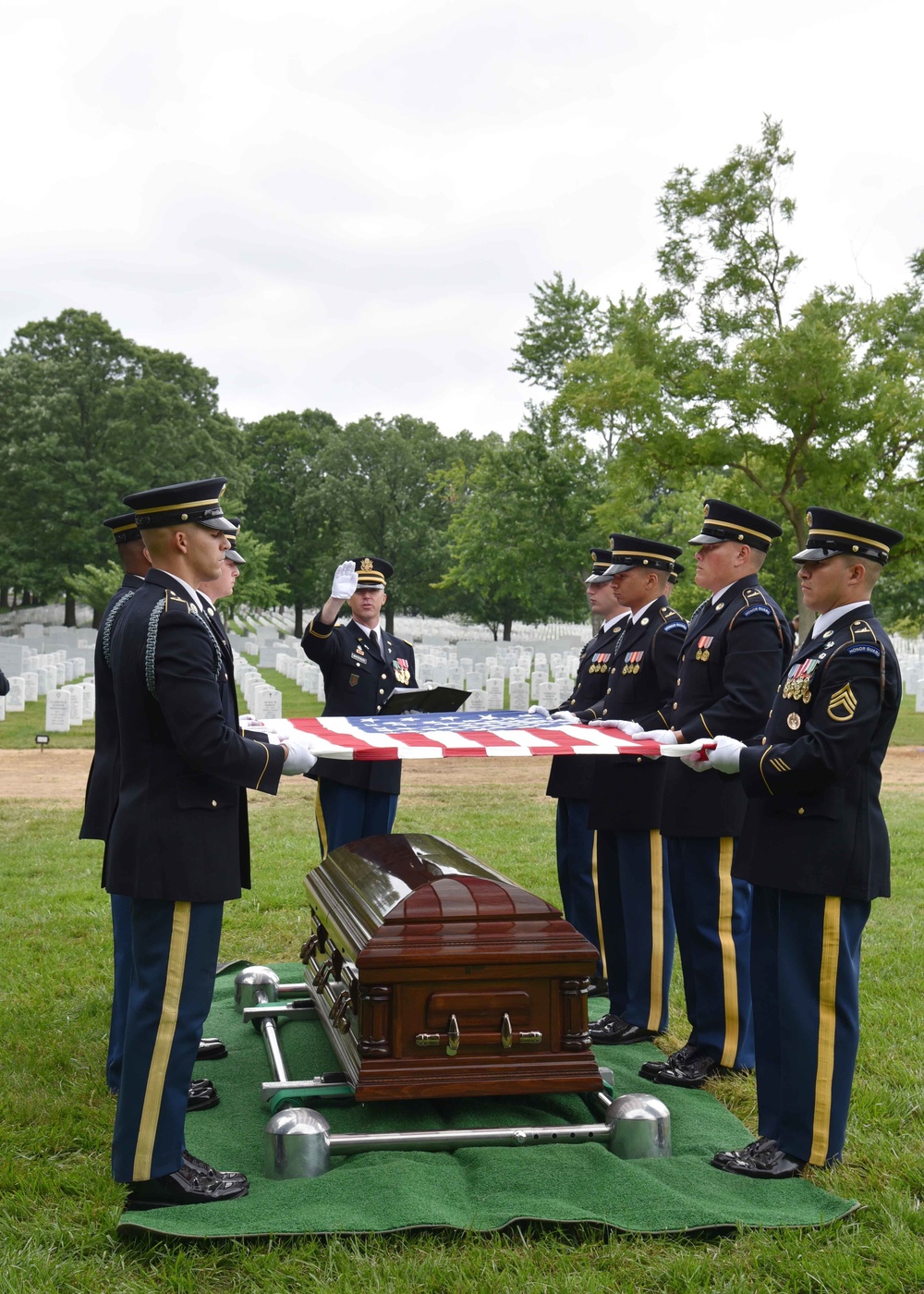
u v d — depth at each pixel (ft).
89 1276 9.27
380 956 11.40
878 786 11.63
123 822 10.54
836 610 11.84
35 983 17.56
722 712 13.98
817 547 11.78
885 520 56.13
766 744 12.05
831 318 57.26
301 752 11.20
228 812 10.84
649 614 17.15
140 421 161.99
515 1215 10.08
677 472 60.75
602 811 16.12
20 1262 9.46
